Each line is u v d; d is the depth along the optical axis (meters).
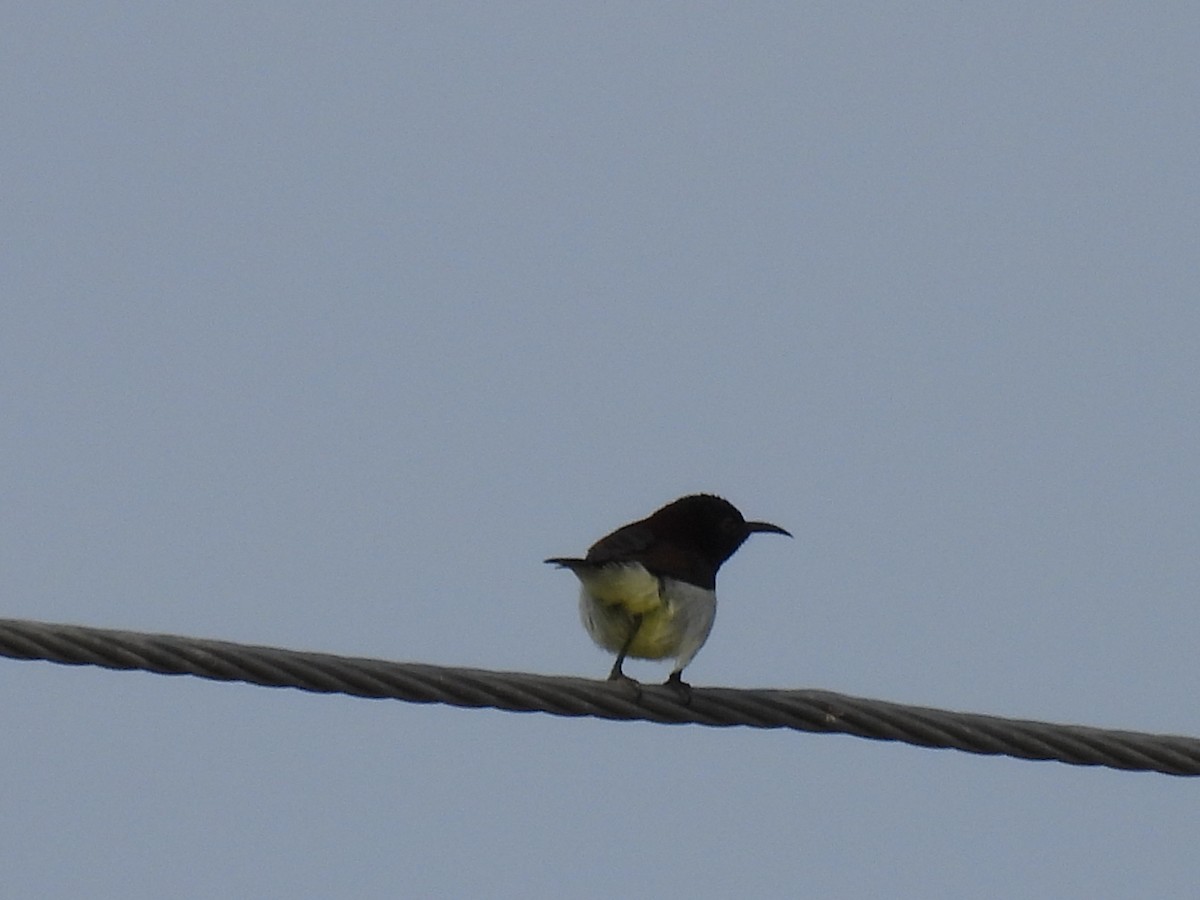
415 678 11.77
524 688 11.98
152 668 11.39
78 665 11.38
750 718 12.25
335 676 11.65
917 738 12.11
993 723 11.98
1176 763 11.84
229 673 11.48
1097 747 11.93
